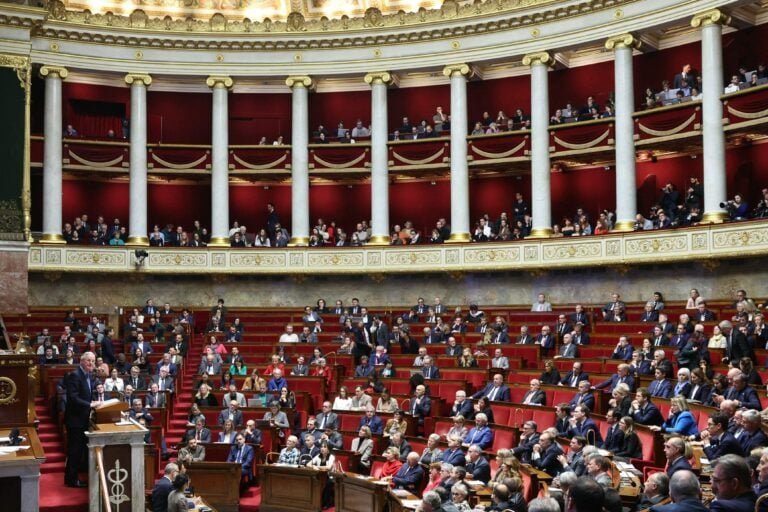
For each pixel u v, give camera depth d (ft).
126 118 131.23
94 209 130.31
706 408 55.83
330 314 110.93
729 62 108.47
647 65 116.16
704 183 100.83
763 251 91.20
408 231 121.08
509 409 70.44
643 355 75.82
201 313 119.14
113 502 43.91
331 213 134.00
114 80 129.90
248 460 72.02
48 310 115.34
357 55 123.03
